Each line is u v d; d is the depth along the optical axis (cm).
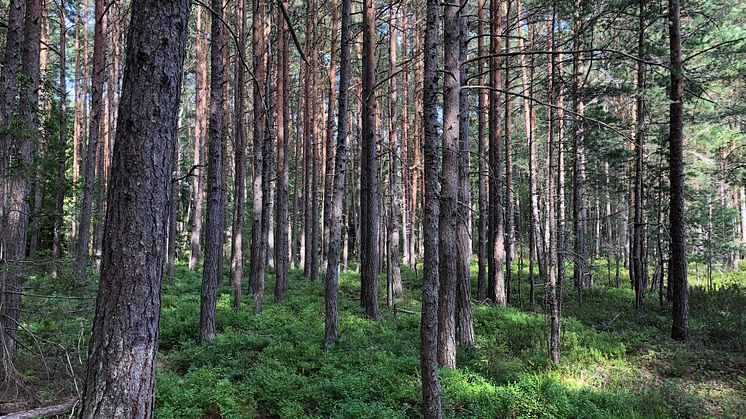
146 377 356
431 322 580
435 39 630
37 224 779
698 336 1234
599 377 950
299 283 2159
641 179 1669
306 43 2098
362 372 843
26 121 627
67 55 2788
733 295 1700
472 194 3991
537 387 785
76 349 618
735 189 3177
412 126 2859
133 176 356
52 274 677
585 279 2108
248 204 3550
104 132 2567
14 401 571
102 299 351
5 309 600
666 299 1764
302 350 967
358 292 1916
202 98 2492
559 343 1028
